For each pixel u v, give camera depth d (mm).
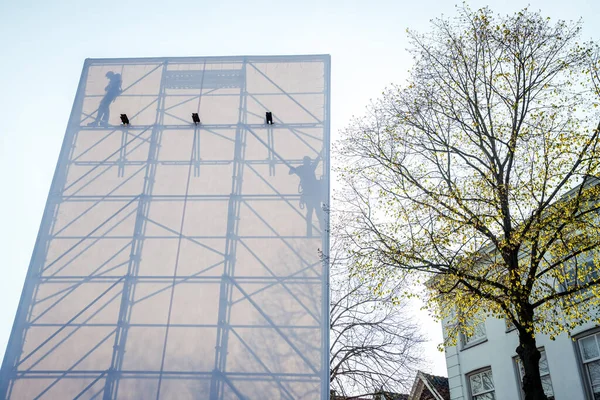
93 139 20266
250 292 17297
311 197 18922
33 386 15891
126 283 17484
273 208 18750
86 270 17750
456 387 22703
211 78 21500
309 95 21047
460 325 16094
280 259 17828
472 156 16172
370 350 19531
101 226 18547
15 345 16516
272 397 15648
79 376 16016
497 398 20484
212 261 17828
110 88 21344
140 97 21172
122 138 20266
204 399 15594
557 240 14578
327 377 15930
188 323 16781
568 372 17625
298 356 16250
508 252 14258
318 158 19688
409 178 15891
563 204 13656
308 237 18203
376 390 18719
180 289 17375
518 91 15961
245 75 21516
